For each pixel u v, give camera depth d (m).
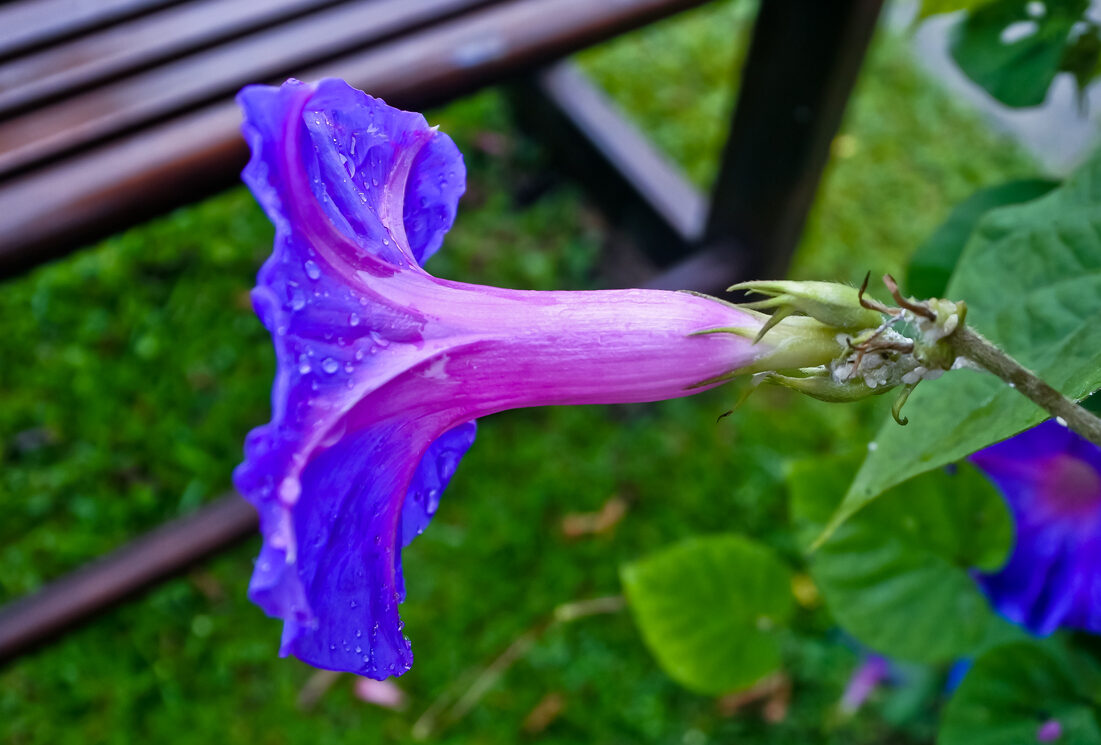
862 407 0.59
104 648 0.49
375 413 0.21
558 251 0.65
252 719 0.48
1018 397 0.22
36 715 0.47
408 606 0.51
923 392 0.23
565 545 0.54
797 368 0.21
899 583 0.29
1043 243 0.23
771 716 0.48
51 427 0.55
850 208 0.67
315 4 0.37
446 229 0.24
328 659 0.20
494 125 0.70
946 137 0.72
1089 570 0.26
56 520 0.52
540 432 0.57
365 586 0.21
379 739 0.48
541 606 0.52
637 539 0.54
